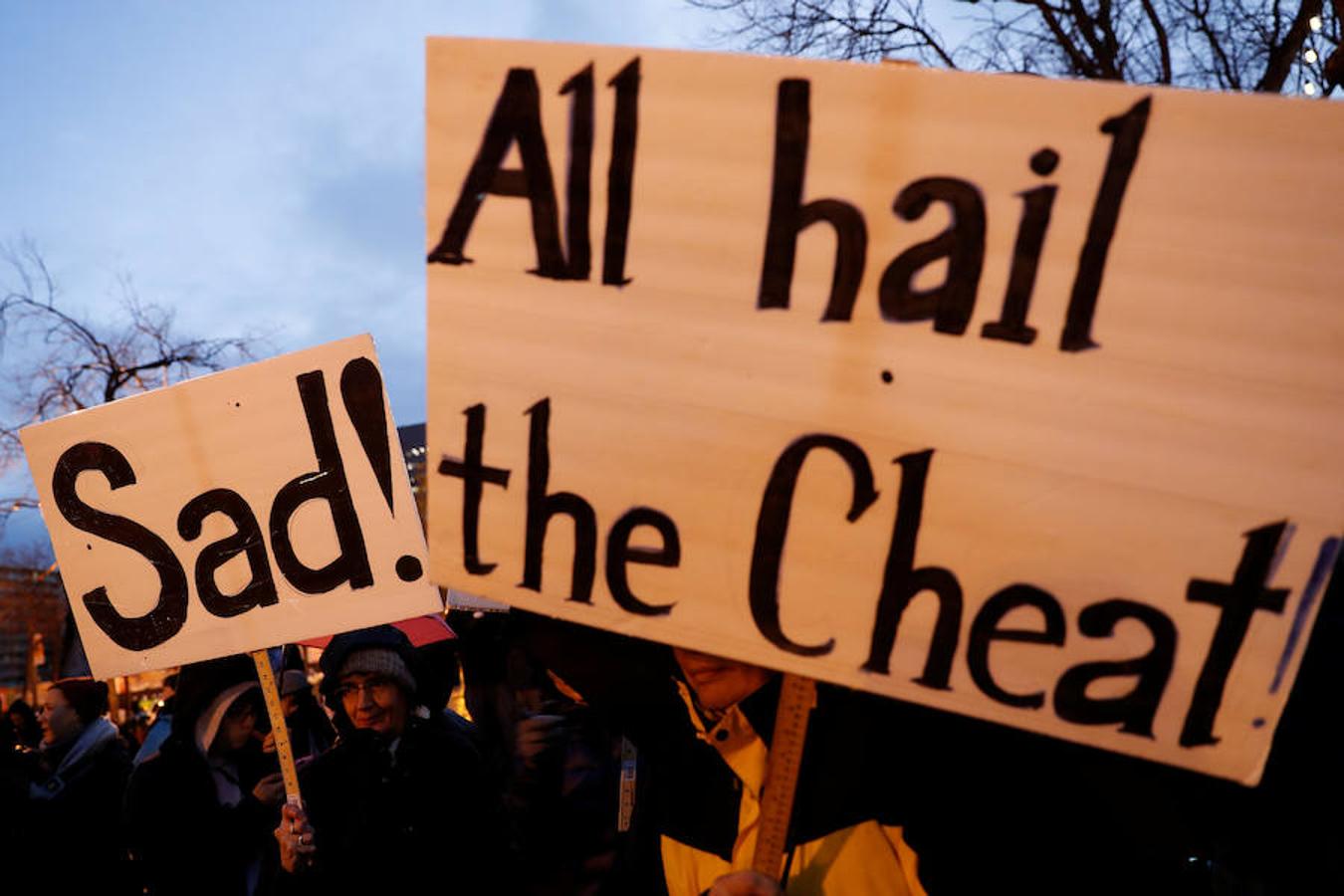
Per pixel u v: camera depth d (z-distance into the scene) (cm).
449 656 381
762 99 158
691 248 162
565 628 225
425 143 170
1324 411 145
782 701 167
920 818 183
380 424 259
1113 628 153
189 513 269
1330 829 177
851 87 155
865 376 158
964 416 155
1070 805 185
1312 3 645
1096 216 149
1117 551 152
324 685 335
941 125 153
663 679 214
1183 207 147
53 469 275
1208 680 150
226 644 268
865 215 156
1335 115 142
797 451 161
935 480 157
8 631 3412
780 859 165
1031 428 153
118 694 1939
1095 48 781
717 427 164
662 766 207
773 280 160
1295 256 145
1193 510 149
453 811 319
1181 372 148
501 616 393
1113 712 154
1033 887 181
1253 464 147
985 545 156
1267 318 146
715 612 166
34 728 726
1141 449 150
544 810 327
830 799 183
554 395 170
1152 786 187
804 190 158
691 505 166
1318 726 178
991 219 152
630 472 168
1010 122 151
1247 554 148
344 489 261
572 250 167
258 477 265
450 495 177
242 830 350
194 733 358
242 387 265
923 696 160
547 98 165
